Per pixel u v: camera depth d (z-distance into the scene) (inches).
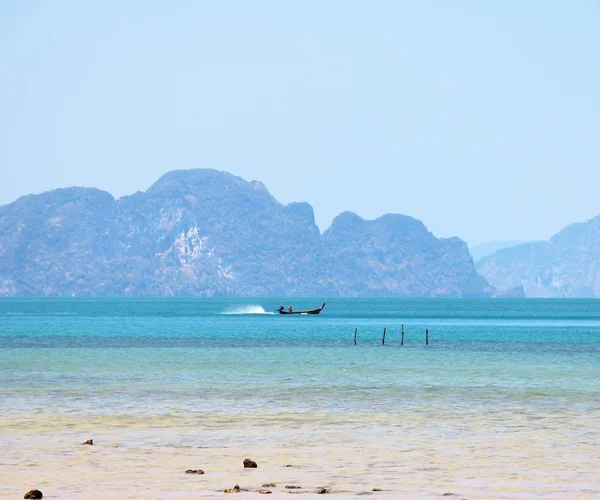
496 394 4950.8
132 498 2255.2
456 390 5152.6
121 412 4119.1
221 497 2265.0
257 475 2630.4
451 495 2329.0
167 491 2354.8
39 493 2251.5
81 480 2527.1
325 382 5575.8
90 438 3356.3
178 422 3811.5
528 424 3791.8
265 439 3358.8
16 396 4741.6
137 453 3029.0
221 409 4247.0
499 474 2672.2
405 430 3604.8
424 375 6107.3
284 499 2249.0
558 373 6318.9
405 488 2432.3
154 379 5713.6
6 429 3587.6
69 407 4293.8
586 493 2374.5
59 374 6033.5
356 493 2346.2
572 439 3383.4
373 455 3009.4
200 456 2977.4
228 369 6496.1
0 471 2677.2
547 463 2869.1
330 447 3179.1
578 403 4539.9
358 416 4023.1
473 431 3592.5
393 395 4874.5
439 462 2878.9
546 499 2287.2
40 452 3036.4
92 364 6914.4
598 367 6870.1
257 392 4990.2
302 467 2778.1
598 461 2910.9
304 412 4158.5
